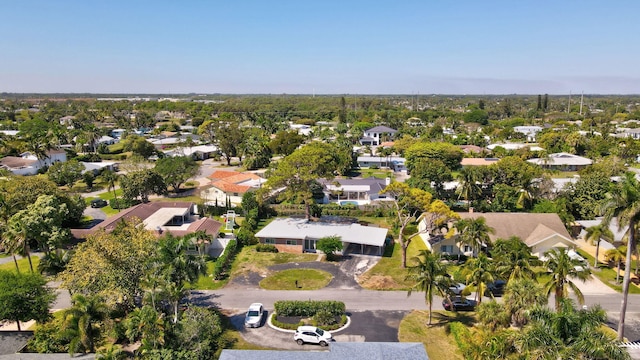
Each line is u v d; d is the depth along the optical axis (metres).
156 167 97.06
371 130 179.50
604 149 128.88
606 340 24.34
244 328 41.28
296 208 81.06
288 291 49.31
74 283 38.88
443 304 46.16
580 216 71.25
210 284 51.03
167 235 47.47
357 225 67.19
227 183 92.38
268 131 186.25
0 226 57.28
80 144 140.12
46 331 35.94
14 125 189.75
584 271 38.22
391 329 40.97
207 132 183.88
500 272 41.69
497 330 33.62
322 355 31.94
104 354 32.41
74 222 72.56
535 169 82.69
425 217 65.88
